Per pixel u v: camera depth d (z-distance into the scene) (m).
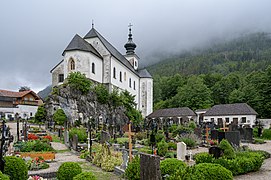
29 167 14.16
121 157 15.30
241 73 128.12
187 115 62.69
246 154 14.08
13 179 10.16
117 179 12.21
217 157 13.20
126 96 54.97
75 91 44.75
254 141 27.83
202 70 154.00
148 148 21.45
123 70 60.78
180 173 8.86
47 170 14.17
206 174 9.05
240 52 175.00
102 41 53.72
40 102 81.75
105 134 22.86
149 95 75.12
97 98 47.47
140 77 74.69
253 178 12.12
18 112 73.06
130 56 75.88
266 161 16.08
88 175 9.23
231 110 57.28
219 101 91.12
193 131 29.70
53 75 50.44
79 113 43.62
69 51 47.50
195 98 83.75
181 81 105.56
